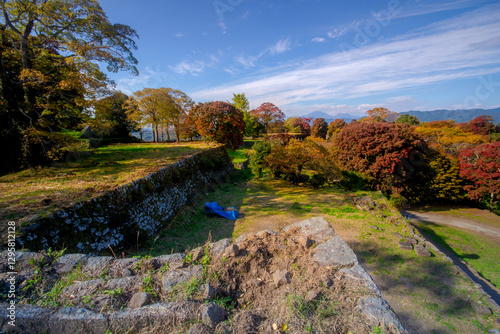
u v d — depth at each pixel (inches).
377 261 306.5
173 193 448.1
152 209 368.2
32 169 394.9
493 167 620.4
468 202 730.2
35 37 435.5
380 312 81.4
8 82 387.5
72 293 98.6
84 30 424.5
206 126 906.7
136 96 1038.4
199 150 730.8
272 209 487.5
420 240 359.3
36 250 201.9
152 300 94.3
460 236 491.5
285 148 705.0
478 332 201.0
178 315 84.8
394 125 696.4
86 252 245.3
